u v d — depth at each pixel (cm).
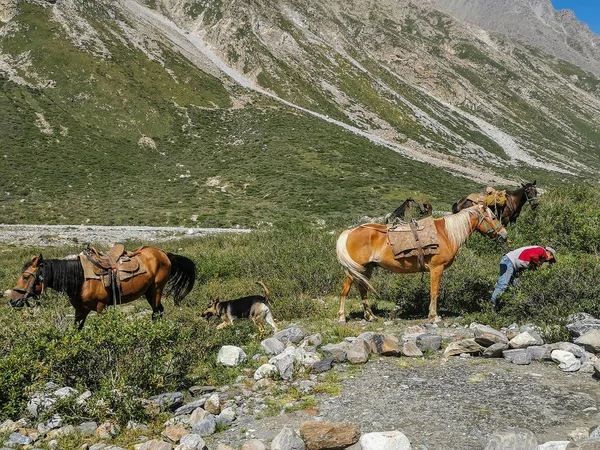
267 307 924
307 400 589
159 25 17212
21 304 751
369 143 10438
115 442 512
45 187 5988
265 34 19025
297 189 6322
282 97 15388
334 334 860
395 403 564
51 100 9606
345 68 18950
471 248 1314
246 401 607
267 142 9044
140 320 675
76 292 782
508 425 497
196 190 6525
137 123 9669
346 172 7431
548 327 769
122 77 11138
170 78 12325
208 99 11944
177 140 9306
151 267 871
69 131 8462
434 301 903
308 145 8919
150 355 642
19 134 7794
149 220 4491
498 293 894
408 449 437
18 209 4841
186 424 550
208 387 643
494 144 17288
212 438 516
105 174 6956
